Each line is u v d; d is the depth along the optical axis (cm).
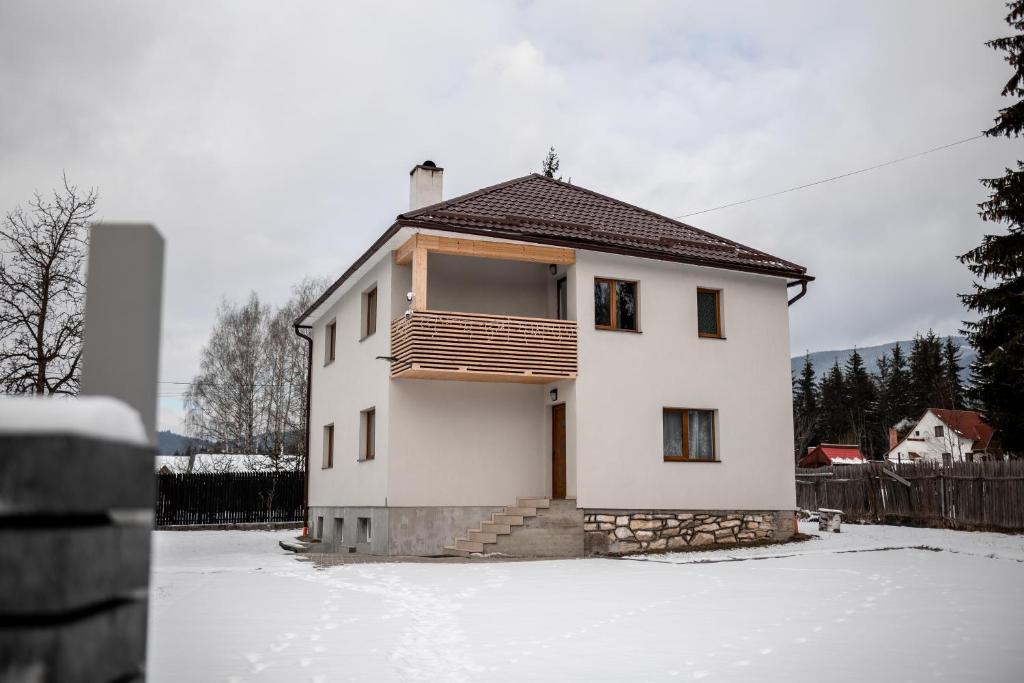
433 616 877
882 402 7600
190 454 4275
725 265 1934
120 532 146
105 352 170
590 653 684
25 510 123
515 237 1723
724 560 1547
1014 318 2395
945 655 681
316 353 2430
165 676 580
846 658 668
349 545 1958
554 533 1698
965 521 2214
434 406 1780
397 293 1803
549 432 1861
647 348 1855
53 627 124
